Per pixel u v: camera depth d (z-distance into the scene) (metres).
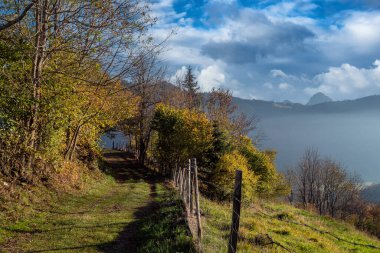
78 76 19.16
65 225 13.59
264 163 52.38
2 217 13.16
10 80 15.33
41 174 20.50
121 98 28.81
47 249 10.62
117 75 19.12
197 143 42.41
